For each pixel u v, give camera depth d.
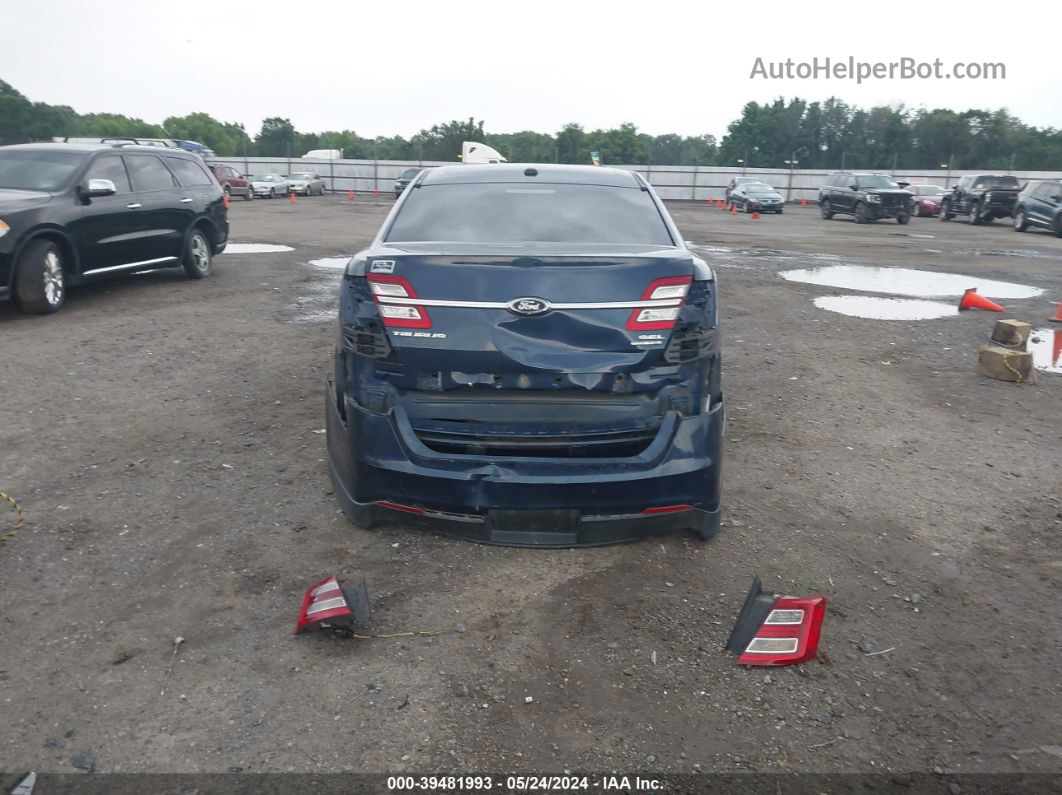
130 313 8.87
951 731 2.77
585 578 3.62
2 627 3.14
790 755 2.62
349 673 2.93
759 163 78.06
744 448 5.36
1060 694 2.99
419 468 3.42
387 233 3.97
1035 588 3.74
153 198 10.25
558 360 3.31
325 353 7.40
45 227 8.46
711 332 3.54
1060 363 7.98
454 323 3.30
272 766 2.49
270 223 23.45
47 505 4.19
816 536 4.14
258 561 3.69
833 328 9.21
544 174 4.47
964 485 4.91
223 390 6.21
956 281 13.52
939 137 69.81
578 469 3.38
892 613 3.48
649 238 3.96
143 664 2.95
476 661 3.02
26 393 5.97
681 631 3.26
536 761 2.54
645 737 2.67
